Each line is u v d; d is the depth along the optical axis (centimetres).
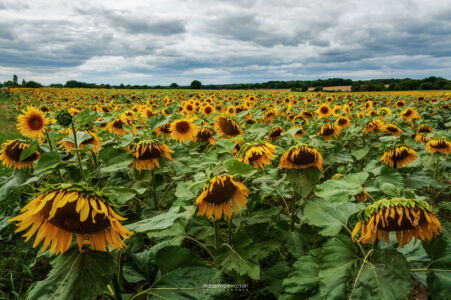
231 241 251
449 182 603
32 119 409
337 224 244
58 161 268
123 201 281
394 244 268
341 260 197
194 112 996
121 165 305
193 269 212
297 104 1546
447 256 200
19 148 354
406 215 164
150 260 242
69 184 157
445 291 187
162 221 197
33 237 299
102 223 162
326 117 945
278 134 538
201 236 260
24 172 367
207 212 226
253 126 396
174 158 350
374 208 173
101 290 156
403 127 710
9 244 391
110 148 318
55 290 153
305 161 278
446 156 457
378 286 174
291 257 342
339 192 210
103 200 162
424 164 442
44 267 360
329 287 182
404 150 368
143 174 337
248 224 287
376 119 685
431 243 209
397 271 179
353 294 174
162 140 427
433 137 451
